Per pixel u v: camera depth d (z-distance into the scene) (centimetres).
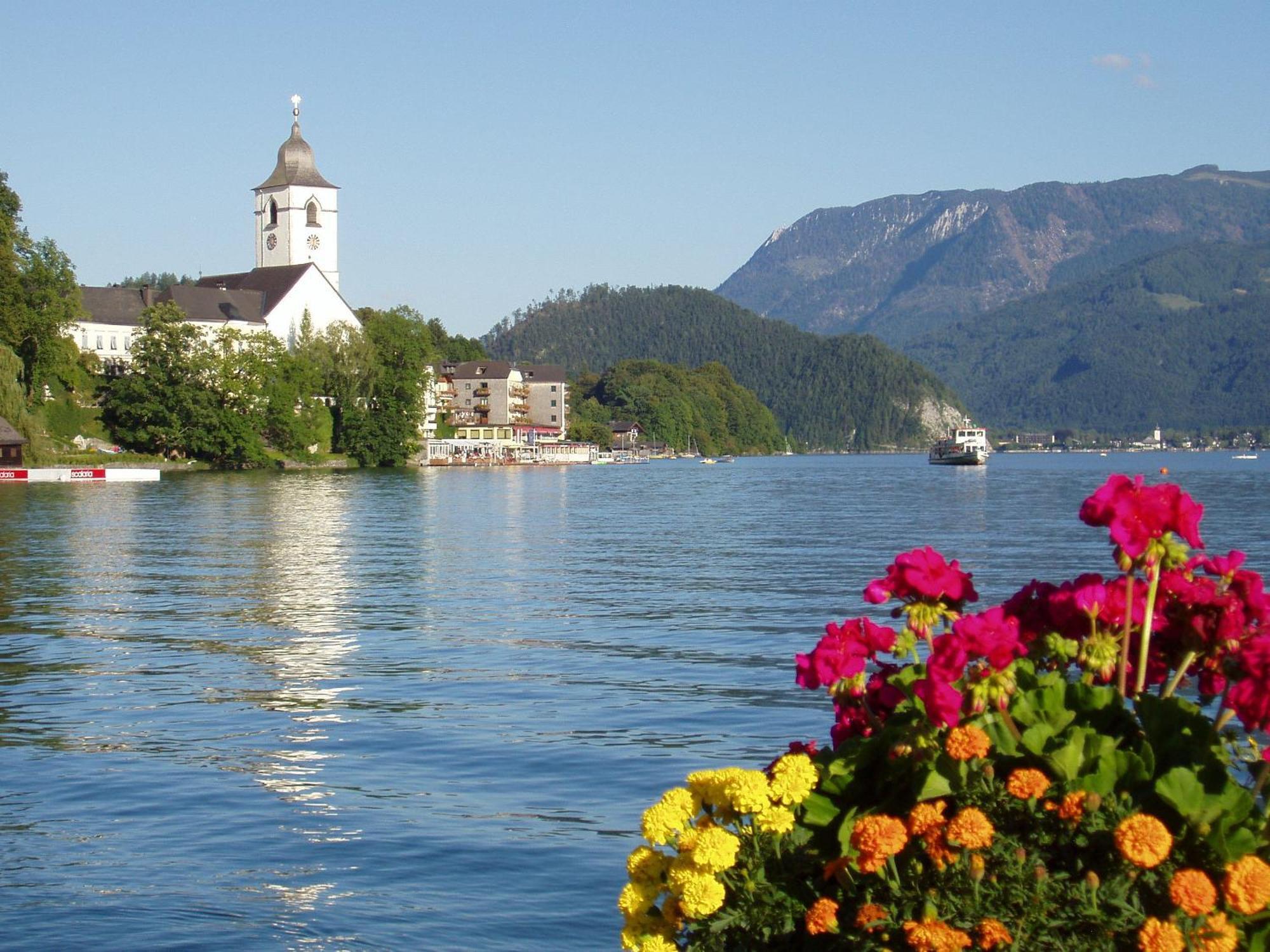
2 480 12431
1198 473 18988
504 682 2353
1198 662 780
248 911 1212
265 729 1966
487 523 7419
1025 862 619
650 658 2623
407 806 1546
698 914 662
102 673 2470
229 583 4147
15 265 13200
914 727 682
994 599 3616
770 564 4775
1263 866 585
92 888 1273
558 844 1396
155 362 15550
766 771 750
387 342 18425
